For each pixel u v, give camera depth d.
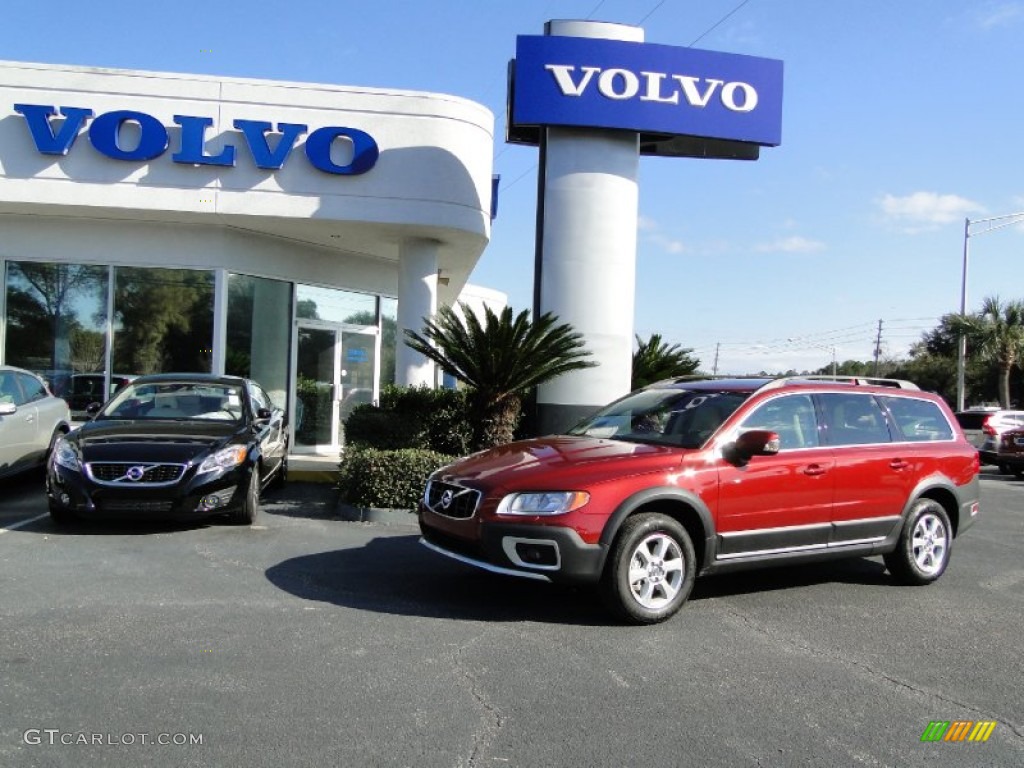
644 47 12.32
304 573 6.60
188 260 13.35
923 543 7.00
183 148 12.45
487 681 4.45
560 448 6.18
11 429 9.57
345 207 13.02
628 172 12.57
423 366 14.34
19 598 5.64
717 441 5.99
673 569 5.64
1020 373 41.72
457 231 13.67
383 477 8.99
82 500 7.59
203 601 5.73
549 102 12.16
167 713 3.90
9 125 12.19
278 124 12.75
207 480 7.88
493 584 6.46
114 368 13.22
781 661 4.97
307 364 15.10
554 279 12.40
